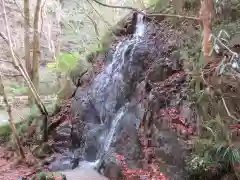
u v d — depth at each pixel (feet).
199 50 16.38
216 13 14.87
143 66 21.68
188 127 15.03
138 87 20.81
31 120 27.86
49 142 24.32
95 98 25.13
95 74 28.07
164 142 15.65
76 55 34.83
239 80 13.35
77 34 44.27
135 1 32.73
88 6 41.57
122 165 17.12
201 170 12.45
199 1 18.74
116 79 23.67
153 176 14.96
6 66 41.83
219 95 13.76
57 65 36.86
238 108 13.47
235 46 14.38
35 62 30.40
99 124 23.65
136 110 19.63
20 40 41.63
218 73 13.26
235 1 15.46
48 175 17.70
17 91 41.06
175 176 13.99
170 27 21.71
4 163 22.33
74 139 24.17
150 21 24.90
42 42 54.70
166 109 16.94
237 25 15.02
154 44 22.22
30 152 23.41
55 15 51.90
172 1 21.49
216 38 12.59
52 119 26.96
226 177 11.95
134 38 25.86
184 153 14.11
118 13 40.83
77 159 21.38
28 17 30.04
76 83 30.40
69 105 27.91
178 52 18.78
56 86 38.88
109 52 28.12
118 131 20.11
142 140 17.58
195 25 18.51
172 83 17.85
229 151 11.91
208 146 12.89
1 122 29.32
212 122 13.39
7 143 26.91
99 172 19.04
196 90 15.21
